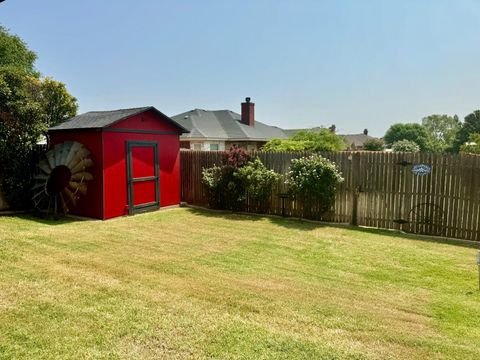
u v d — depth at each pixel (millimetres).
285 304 4070
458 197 7812
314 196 9477
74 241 6895
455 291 4734
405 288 4816
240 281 4848
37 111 10156
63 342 3084
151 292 4297
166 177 11516
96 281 4625
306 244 7160
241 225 8938
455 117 83062
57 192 9555
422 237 7961
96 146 9305
